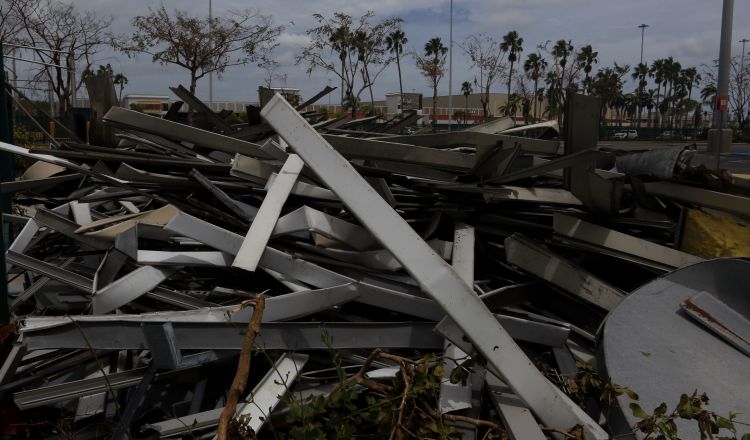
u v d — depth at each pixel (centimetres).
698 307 259
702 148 2719
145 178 347
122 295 264
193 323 235
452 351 246
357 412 206
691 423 225
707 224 322
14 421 257
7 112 439
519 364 211
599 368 251
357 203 209
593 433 211
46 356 289
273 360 248
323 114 678
